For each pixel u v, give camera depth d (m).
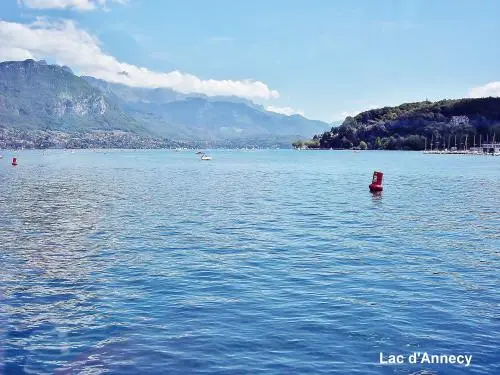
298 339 16.33
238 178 105.06
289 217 45.12
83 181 93.81
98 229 38.59
